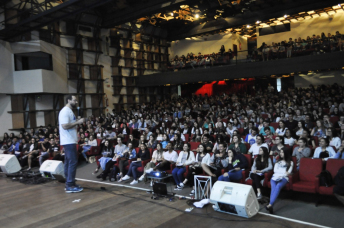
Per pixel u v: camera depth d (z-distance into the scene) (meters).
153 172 6.46
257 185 5.51
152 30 22.78
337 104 11.88
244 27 22.36
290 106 13.02
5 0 13.77
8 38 13.81
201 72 19.19
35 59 14.62
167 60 24.45
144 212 4.91
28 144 11.25
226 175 5.79
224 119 12.10
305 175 5.59
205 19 21.66
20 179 7.57
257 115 11.55
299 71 15.80
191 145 8.33
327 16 19.84
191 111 16.30
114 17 17.97
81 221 4.55
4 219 4.75
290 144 7.43
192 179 6.51
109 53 19.62
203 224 4.33
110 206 5.25
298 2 17.73
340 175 4.78
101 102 18.86
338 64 14.67
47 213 4.95
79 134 12.44
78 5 10.99
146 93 22.22
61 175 7.02
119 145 8.41
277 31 21.83
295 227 4.17
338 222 4.33
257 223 4.32
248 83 21.56
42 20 12.09
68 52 16.80
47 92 14.71
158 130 10.91
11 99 14.30
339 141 6.76
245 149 7.03
